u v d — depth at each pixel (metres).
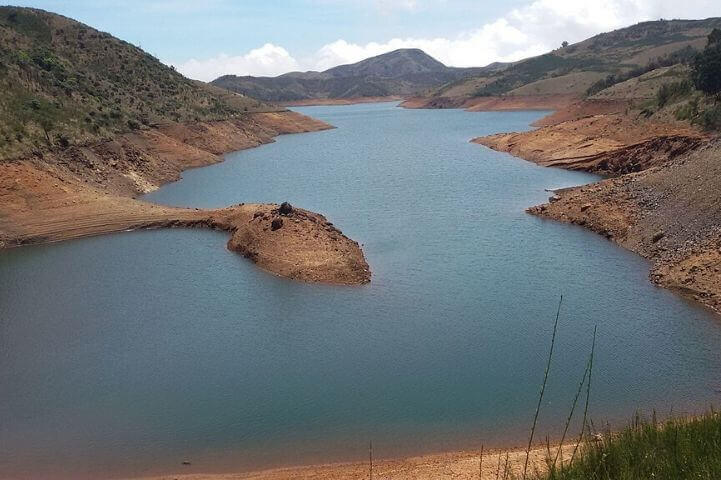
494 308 32.66
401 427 21.89
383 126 170.25
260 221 44.91
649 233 42.41
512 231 48.53
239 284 37.75
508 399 23.58
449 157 96.81
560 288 35.31
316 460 20.12
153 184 75.88
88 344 29.56
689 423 15.22
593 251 42.56
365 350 28.17
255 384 25.31
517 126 153.38
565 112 135.38
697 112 78.75
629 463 13.05
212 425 22.36
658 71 137.88
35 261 43.94
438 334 29.64
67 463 20.36
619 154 75.44
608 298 33.50
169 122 103.56
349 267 38.56
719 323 29.72
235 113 134.38
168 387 25.25
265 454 20.58
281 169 89.44
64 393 24.94
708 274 33.22
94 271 41.12
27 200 53.62
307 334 30.09
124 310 33.88
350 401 23.75
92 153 71.31
